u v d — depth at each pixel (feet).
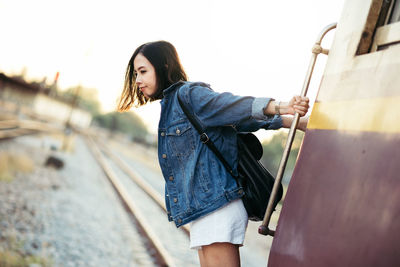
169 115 6.56
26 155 50.60
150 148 183.01
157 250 22.61
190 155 6.42
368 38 4.89
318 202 4.84
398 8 4.77
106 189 44.93
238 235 6.14
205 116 6.15
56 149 69.51
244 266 24.06
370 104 4.47
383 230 3.88
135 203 38.65
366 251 4.00
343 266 4.23
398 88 4.15
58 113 296.92
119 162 90.74
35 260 17.98
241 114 5.91
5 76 134.51
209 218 6.16
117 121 433.48
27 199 28.07
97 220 28.35
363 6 5.01
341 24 5.39
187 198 6.28
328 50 5.64
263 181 6.47
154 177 75.92
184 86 6.38
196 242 6.20
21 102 205.46
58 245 20.80
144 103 7.85
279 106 5.72
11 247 18.51
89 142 156.35
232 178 6.28
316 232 4.73
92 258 20.44
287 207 5.40
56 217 25.86
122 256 21.68
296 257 4.97
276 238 5.49
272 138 138.31
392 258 3.71
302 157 5.36
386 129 4.17
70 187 38.55
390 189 3.93
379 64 4.51
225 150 6.34
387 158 4.06
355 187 4.35
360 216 4.19
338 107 4.96
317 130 5.24
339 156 4.72
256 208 6.39
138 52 7.11
